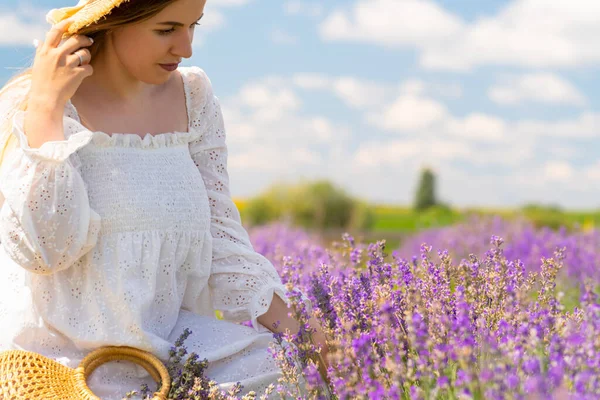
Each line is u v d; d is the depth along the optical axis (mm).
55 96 2303
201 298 2777
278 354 2361
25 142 2258
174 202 2557
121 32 2426
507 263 2666
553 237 6637
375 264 2869
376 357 2150
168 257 2541
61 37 2369
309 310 2652
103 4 2320
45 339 2439
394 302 2514
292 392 2418
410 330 2012
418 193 40031
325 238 14703
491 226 8023
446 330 2109
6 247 2285
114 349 2404
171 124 2729
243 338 2607
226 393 2416
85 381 2277
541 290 2609
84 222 2303
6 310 2463
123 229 2445
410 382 2180
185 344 2533
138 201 2467
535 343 1921
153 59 2434
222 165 2908
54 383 2225
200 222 2648
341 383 2033
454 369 2027
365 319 2494
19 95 2457
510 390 1761
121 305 2406
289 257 3518
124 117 2596
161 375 2352
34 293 2430
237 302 2734
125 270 2426
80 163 2422
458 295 2504
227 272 2746
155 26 2369
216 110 2912
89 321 2428
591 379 1783
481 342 2279
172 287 2568
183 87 2811
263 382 2518
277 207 21438
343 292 2721
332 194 21484
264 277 2742
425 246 2730
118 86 2588
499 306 2488
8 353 2246
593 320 1970
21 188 2234
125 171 2488
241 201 22156
